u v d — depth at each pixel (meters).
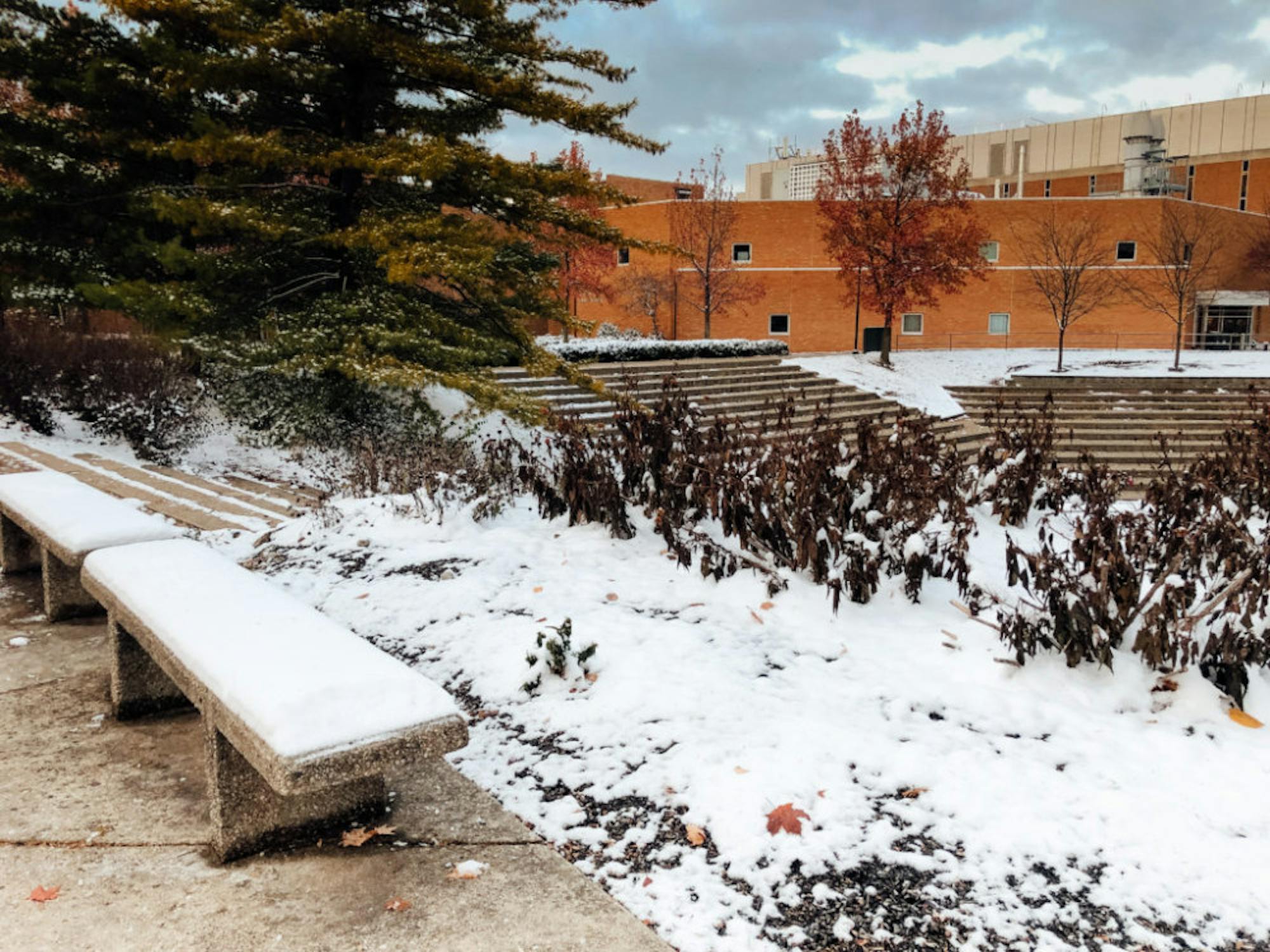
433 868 2.88
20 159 14.39
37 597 5.62
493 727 4.09
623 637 5.00
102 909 2.64
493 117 15.59
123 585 3.68
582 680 4.48
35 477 5.94
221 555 4.17
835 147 30.97
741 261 41.22
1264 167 53.41
